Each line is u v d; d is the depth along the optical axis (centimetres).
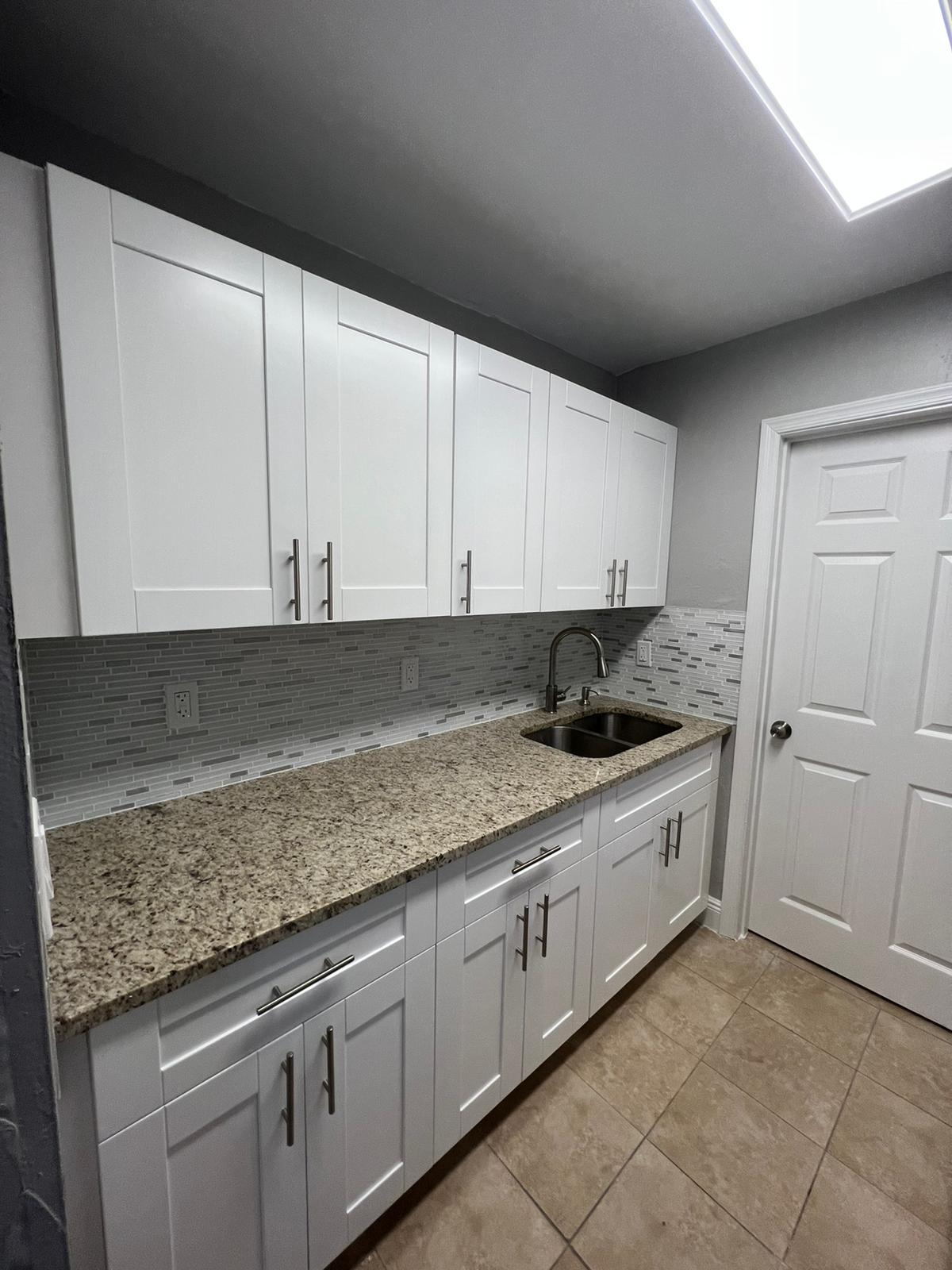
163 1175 80
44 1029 36
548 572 172
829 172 117
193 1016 81
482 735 190
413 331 128
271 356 105
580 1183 127
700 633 220
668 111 103
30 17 86
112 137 111
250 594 107
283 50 92
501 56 92
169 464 95
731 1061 160
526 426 159
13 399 80
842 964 195
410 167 120
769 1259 113
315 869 102
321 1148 99
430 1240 116
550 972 146
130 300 88
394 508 129
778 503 196
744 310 182
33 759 111
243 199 130
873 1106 147
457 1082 124
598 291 171
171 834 115
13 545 83
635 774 160
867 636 183
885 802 182
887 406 168
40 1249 37
